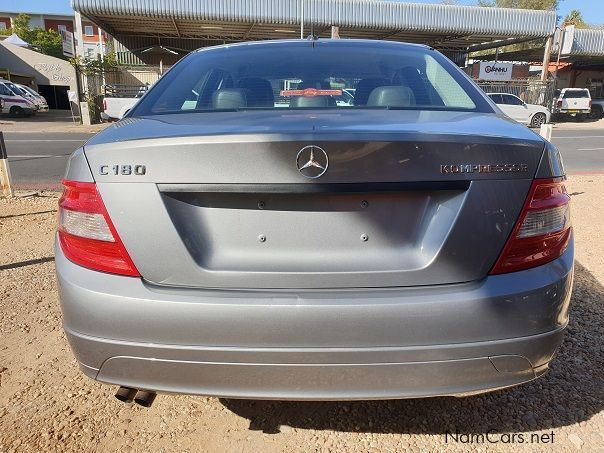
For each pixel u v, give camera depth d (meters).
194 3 24.52
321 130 1.71
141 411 2.42
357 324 1.66
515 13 27.56
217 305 1.67
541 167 1.79
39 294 3.72
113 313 1.72
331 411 2.40
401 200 1.73
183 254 1.72
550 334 1.80
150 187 1.71
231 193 1.69
